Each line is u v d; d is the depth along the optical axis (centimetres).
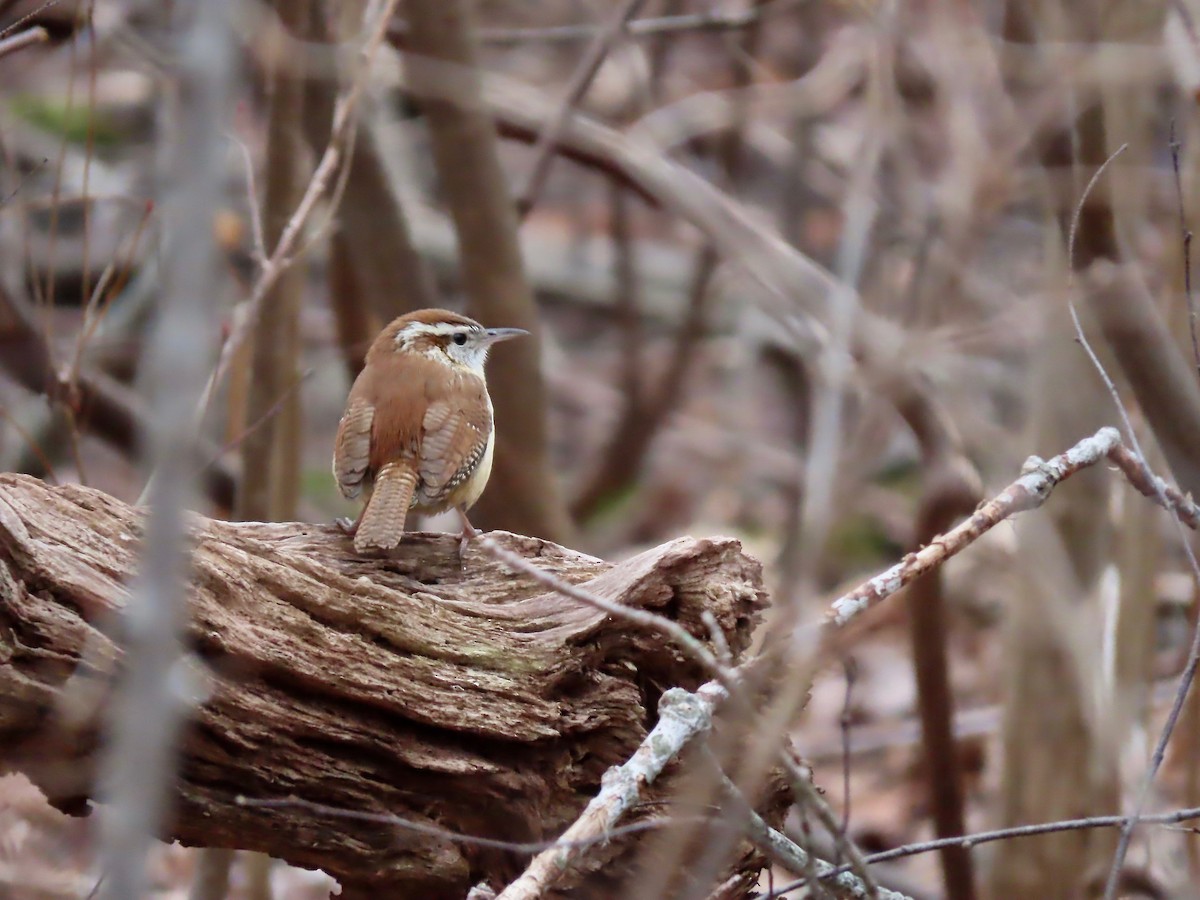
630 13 1365
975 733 1587
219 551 632
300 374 1187
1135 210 1087
